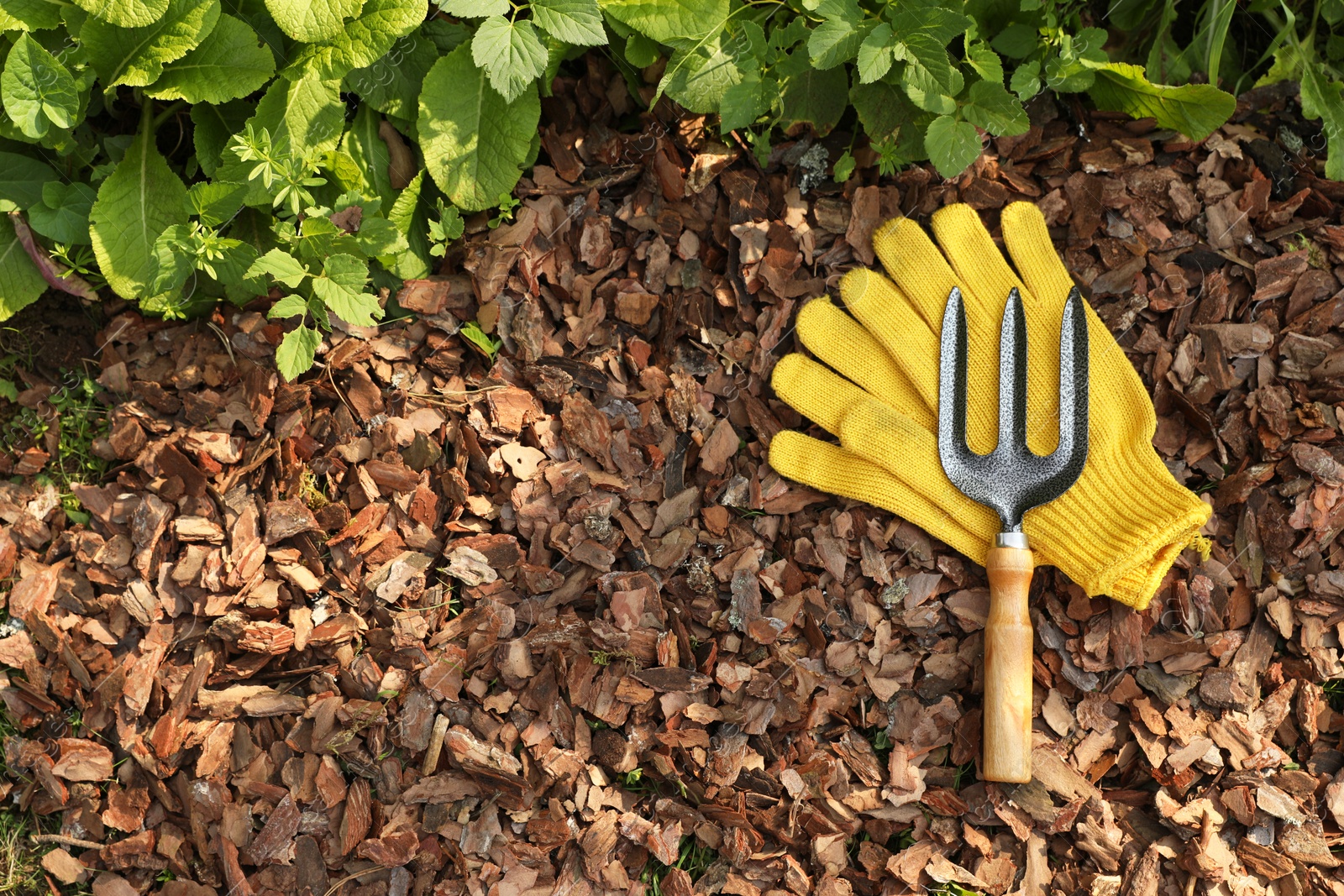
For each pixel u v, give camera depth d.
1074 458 1.07
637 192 1.12
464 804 1.08
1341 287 1.10
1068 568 1.06
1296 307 1.10
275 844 1.06
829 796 1.08
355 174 1.08
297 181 1.05
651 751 1.08
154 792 1.07
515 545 1.09
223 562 1.08
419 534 1.09
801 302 1.11
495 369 1.10
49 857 1.07
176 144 1.11
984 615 1.08
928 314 1.10
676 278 1.11
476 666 1.08
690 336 1.11
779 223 1.11
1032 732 1.08
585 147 1.11
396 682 1.08
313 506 1.09
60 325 1.11
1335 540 1.08
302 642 1.08
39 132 1.04
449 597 1.09
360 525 1.08
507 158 1.08
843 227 1.11
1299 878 1.05
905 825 1.08
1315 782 1.07
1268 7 1.14
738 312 1.11
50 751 1.08
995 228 1.12
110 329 1.10
